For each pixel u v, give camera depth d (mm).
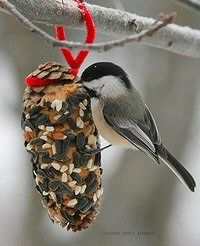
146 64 12586
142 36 4660
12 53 12250
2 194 12414
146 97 12266
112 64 7055
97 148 6473
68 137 6238
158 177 12039
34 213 12188
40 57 12203
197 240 12250
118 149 12203
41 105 6230
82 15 6527
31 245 12023
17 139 12844
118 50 13070
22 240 12055
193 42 7836
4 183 12492
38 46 12211
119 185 12008
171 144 12188
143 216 11992
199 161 12742
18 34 12250
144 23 7211
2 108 12352
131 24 7145
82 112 6293
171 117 12234
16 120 12477
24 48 12227
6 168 12641
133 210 11953
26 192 12398
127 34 7199
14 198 12398
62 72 6363
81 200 6344
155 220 12023
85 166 6312
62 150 6230
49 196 6391
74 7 6504
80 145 6285
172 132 12211
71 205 6320
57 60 12203
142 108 7223
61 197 6316
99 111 6641
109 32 7137
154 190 12031
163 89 12312
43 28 11641
